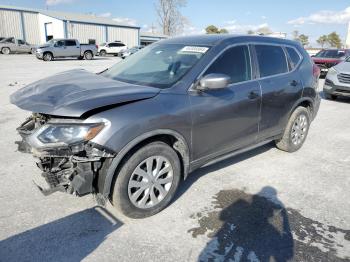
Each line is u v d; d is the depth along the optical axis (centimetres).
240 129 404
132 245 287
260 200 371
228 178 424
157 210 333
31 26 4303
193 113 338
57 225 312
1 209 334
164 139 338
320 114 838
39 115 324
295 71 489
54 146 281
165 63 384
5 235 295
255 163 479
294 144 521
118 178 299
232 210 347
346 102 1023
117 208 312
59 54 2673
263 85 426
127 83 351
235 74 396
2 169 428
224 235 305
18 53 3312
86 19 4594
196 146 355
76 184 286
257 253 282
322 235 309
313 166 477
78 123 277
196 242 294
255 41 436
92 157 280
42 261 265
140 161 306
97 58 3183
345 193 395
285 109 475
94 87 320
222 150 392
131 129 288
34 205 344
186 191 385
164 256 275
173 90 333
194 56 375
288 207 357
